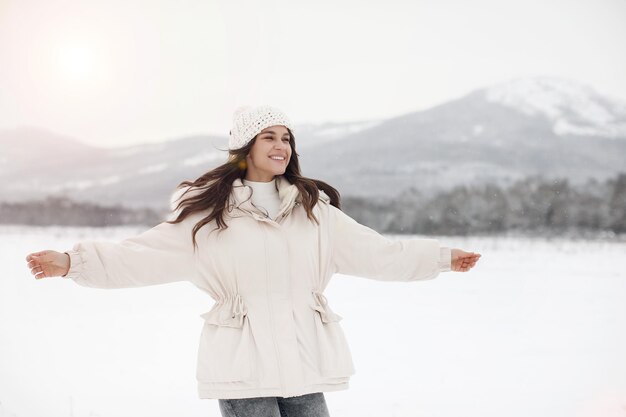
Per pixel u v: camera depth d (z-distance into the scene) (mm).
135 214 27797
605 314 7102
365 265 2689
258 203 2693
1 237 16688
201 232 2576
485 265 11117
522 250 13977
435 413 4152
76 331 6492
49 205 27469
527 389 4629
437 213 21328
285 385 2461
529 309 7352
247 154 2691
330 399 4434
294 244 2600
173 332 6430
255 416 2486
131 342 6051
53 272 2430
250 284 2541
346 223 2730
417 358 5430
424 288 8711
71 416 4172
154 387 4758
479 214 21047
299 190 2641
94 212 27469
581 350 5645
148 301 8047
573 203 20766
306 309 2586
